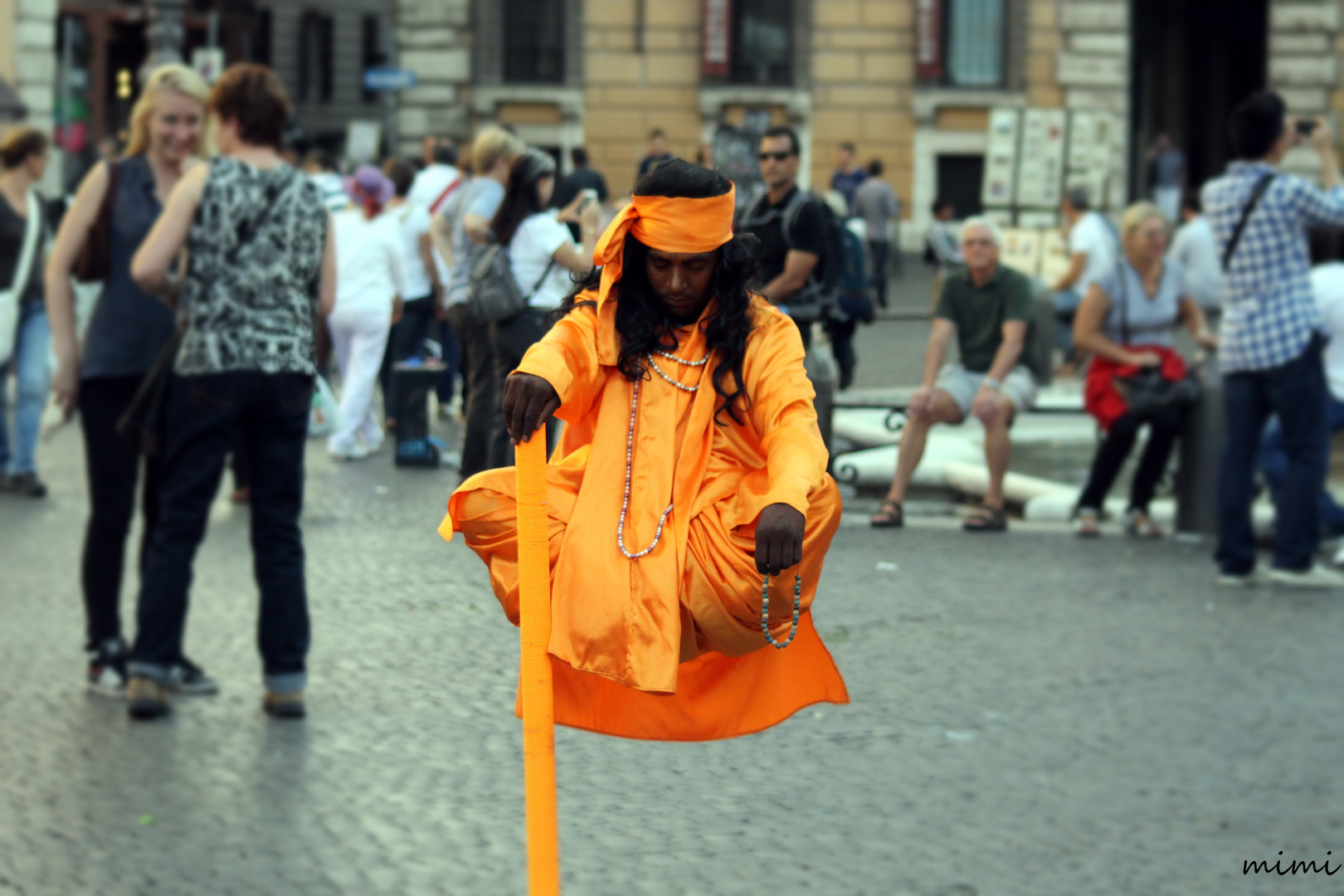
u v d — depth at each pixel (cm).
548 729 343
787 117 3800
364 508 1141
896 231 3212
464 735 649
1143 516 1120
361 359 1357
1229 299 945
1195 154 4903
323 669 738
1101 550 1058
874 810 574
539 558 344
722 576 354
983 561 1007
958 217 3822
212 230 663
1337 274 1035
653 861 525
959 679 735
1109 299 1101
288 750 631
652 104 3800
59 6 3628
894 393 1466
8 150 1162
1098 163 2367
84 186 717
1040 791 594
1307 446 943
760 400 364
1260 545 1101
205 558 973
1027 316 1114
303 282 684
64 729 654
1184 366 1111
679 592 354
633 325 365
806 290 1038
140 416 677
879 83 3791
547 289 938
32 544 1002
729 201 361
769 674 378
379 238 1350
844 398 1420
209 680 706
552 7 3791
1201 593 925
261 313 670
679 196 355
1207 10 4794
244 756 624
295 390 676
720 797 587
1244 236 930
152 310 712
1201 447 1111
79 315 1317
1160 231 1098
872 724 670
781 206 1027
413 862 523
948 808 576
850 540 1071
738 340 364
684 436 363
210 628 813
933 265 3425
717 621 356
